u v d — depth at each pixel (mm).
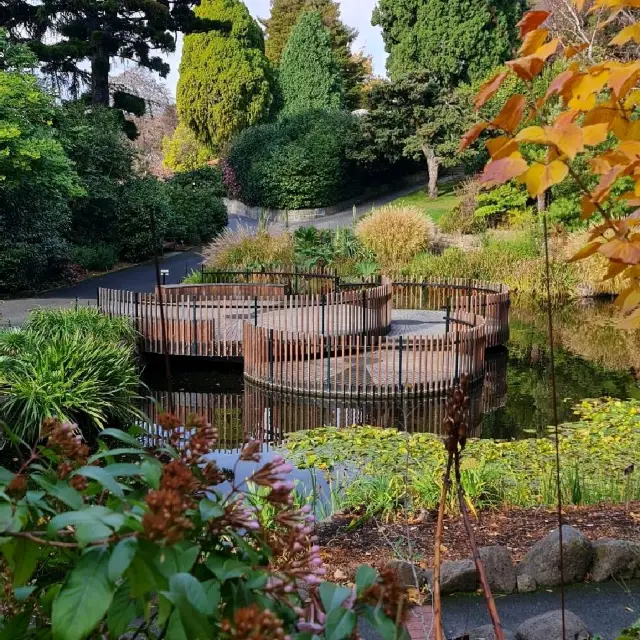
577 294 21406
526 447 8359
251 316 16016
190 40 44188
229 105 43812
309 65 44875
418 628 3707
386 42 38906
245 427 10602
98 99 29031
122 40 28969
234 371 14117
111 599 1090
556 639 3566
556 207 23500
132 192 26172
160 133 53562
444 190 34688
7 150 17719
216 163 43250
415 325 16906
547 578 4496
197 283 19797
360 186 36906
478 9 35688
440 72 36562
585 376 13281
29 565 1335
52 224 21172
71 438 1422
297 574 1360
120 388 9977
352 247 23672
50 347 10016
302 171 35375
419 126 33312
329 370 12000
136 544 1103
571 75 1311
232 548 1434
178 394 12562
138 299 14250
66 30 28094
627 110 1488
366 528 5590
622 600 4285
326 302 14961
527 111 1385
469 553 4992
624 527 5340
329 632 1223
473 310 15828
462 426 1666
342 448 8648
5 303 17875
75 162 22406
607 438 8727
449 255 23281
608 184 1297
